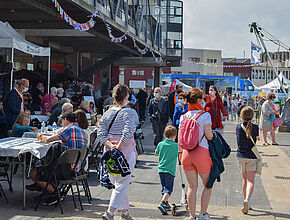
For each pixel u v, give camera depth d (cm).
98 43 3022
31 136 820
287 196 734
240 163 638
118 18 2264
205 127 528
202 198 539
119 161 480
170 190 614
